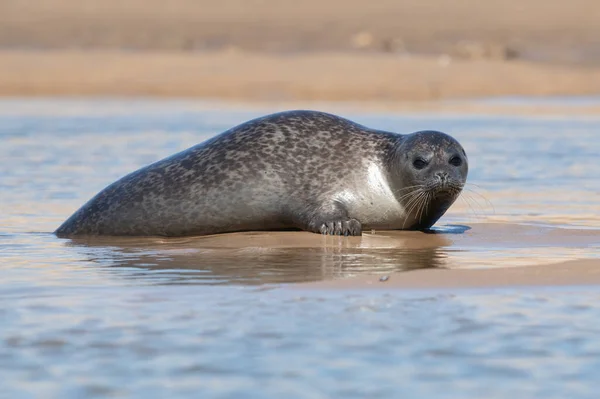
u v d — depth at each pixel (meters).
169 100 120.50
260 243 35.47
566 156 68.00
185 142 75.50
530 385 18.30
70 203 47.22
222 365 19.41
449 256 32.59
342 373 18.92
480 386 18.23
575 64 170.25
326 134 39.41
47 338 21.34
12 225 40.88
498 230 38.91
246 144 39.06
